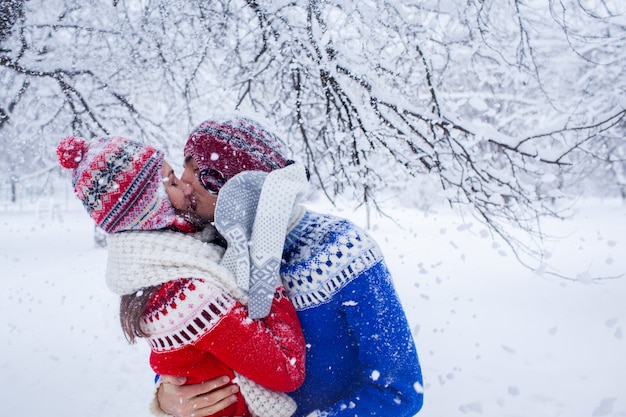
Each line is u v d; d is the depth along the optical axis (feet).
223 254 3.98
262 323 3.63
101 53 18.62
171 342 3.57
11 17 16.17
